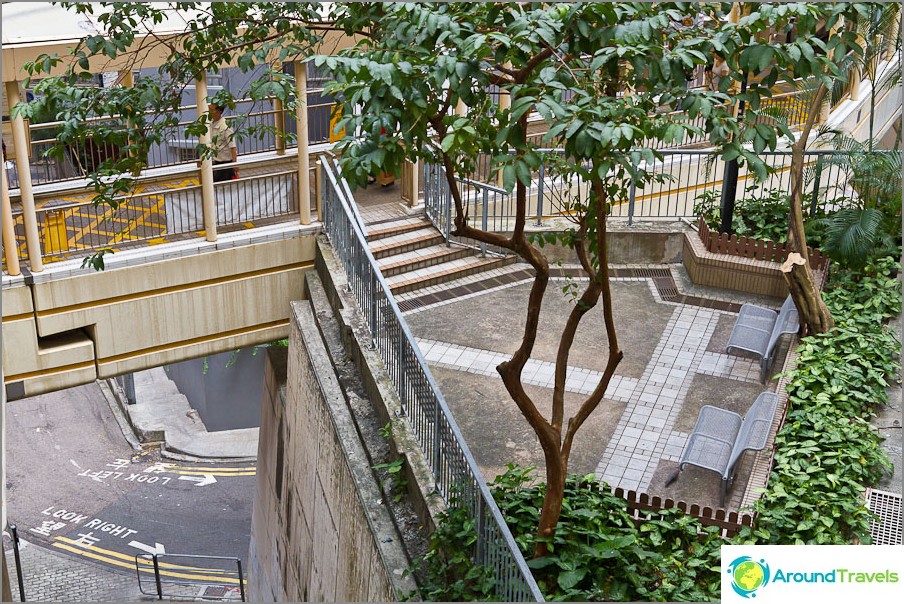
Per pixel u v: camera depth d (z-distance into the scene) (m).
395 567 9.83
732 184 15.23
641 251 16.41
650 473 11.34
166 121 12.34
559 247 16.38
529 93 7.18
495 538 8.81
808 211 16.38
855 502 10.31
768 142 7.01
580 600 9.07
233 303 14.91
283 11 11.91
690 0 7.41
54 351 13.68
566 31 7.10
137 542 22.50
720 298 15.42
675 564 9.70
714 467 10.83
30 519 23.22
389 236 16.16
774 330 13.12
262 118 17.47
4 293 13.07
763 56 6.81
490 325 14.57
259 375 26.28
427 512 10.11
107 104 11.80
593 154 6.76
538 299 8.70
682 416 12.45
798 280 13.09
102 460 25.58
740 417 11.66
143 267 13.96
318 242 15.09
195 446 25.91
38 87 11.70
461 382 13.11
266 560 17.92
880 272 14.53
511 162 6.75
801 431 11.39
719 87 7.30
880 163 14.27
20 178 12.77
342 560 11.93
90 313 13.77
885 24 13.20
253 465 25.27
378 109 6.95
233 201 15.10
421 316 14.77
